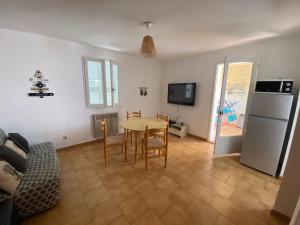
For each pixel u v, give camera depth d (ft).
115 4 5.24
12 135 7.18
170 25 6.97
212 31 7.61
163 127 8.08
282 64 8.23
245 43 9.41
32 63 8.51
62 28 7.53
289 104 6.86
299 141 4.73
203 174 7.76
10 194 4.53
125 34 8.27
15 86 8.14
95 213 5.26
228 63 8.78
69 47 9.73
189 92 13.20
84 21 6.66
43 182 5.09
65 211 5.32
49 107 9.45
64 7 5.47
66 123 10.32
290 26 6.77
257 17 6.05
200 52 11.94
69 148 10.64
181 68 14.11
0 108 7.85
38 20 6.58
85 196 6.05
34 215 5.13
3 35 7.54
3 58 7.66
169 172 7.87
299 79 7.77
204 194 6.28
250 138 8.30
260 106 7.74
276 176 7.62
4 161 4.97
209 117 12.24
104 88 11.67
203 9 5.52
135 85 14.14
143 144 9.28
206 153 10.30
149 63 14.88
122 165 8.46
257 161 8.14
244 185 6.94
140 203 5.73
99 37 8.83
